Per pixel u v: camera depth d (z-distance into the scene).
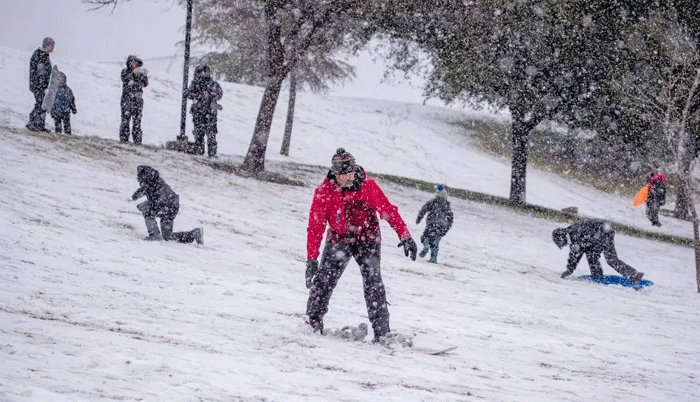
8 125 20.34
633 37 29.09
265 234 14.41
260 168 22.73
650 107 28.16
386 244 16.38
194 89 23.53
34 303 6.02
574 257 15.74
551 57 30.14
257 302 7.98
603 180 43.91
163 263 9.75
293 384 4.39
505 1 25.73
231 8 24.02
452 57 28.98
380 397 4.32
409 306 9.47
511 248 19.17
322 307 6.69
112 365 4.20
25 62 33.06
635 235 28.80
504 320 9.33
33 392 3.23
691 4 27.23
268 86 22.78
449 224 14.98
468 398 4.65
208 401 3.70
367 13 23.33
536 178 41.69
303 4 22.28
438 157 40.38
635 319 11.10
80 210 12.52
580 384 5.84
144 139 27.44
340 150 6.64
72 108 21.03
